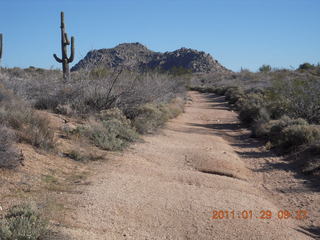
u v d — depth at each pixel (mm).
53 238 4438
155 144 12688
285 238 5332
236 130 19344
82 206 5820
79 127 11172
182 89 42656
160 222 5637
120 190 6898
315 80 19047
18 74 20531
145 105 16469
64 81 16281
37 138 8805
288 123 14617
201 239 5152
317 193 8062
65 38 17812
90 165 8594
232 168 10078
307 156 10852
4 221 4527
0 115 9578
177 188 7473
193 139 15023
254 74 70938
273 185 8883
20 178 6641
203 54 124688
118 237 4898
